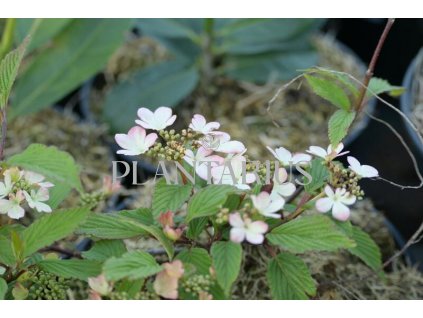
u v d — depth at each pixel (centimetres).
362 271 143
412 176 175
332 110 202
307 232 103
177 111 201
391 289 144
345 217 102
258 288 138
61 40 183
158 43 223
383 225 161
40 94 181
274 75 201
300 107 202
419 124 167
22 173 112
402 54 228
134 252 100
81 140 197
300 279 107
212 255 100
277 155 109
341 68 216
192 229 109
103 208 167
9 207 110
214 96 206
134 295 102
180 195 107
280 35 196
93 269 109
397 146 186
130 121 188
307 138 195
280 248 132
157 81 195
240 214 101
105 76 213
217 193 101
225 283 98
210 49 202
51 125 200
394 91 130
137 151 106
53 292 113
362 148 191
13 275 110
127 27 183
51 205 117
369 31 234
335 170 107
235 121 199
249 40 198
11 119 180
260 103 203
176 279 97
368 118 188
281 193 106
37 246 105
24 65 214
